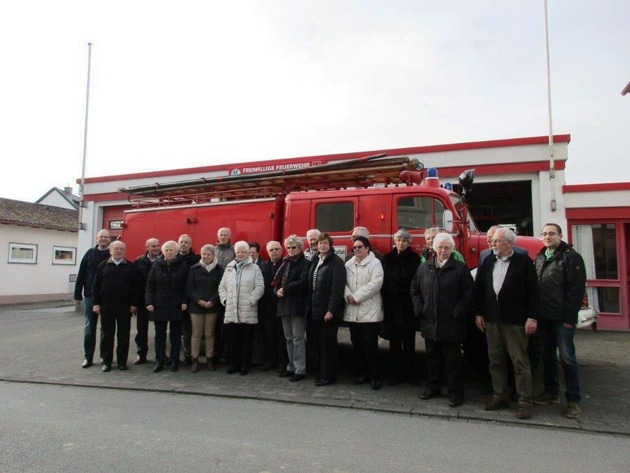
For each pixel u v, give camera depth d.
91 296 7.23
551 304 5.14
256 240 8.03
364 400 5.46
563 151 11.73
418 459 3.78
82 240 17.00
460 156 12.47
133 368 7.11
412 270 6.09
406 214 7.04
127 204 16.61
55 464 3.62
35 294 21.20
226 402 5.43
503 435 4.40
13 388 6.05
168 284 6.89
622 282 11.19
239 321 6.60
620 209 11.22
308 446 4.04
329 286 6.07
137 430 4.43
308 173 7.96
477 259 6.95
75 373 6.79
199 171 15.24
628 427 4.62
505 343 5.14
